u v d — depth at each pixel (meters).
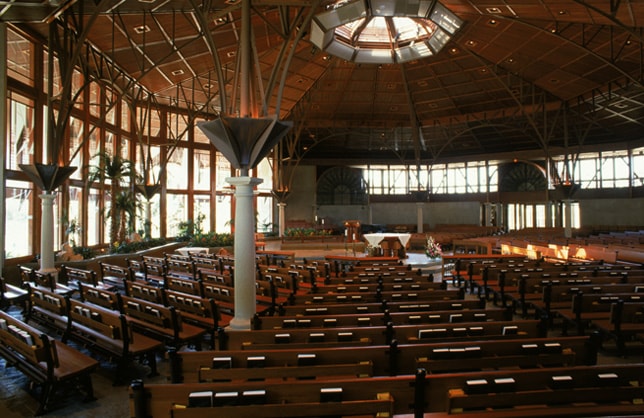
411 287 8.25
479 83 23.69
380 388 3.28
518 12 14.62
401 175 37.12
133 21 13.43
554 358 4.29
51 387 4.84
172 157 24.50
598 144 30.02
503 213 35.09
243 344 4.77
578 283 8.69
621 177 29.72
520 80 22.47
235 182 6.49
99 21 13.07
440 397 3.34
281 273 10.24
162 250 17.52
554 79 21.45
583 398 3.38
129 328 5.38
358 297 7.19
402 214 36.44
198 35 14.52
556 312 7.56
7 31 11.26
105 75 17.22
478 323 5.07
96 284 9.05
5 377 5.70
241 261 6.42
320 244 22.77
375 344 4.95
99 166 15.90
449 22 16.97
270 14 14.60
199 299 6.74
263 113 7.12
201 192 26.09
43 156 13.30
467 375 3.36
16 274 11.22
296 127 29.34
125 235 17.11
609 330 6.45
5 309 8.18
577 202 31.64
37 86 12.85
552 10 13.75
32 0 9.77
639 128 27.30
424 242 26.55
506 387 3.38
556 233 28.22
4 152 11.17
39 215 13.03
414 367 4.21
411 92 25.27
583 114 25.91
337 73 22.69
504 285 9.33
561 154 31.09
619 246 16.56
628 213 29.14
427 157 36.59
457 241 19.25
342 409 3.05
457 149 35.19
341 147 35.34
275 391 3.20
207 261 11.86
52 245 10.87
